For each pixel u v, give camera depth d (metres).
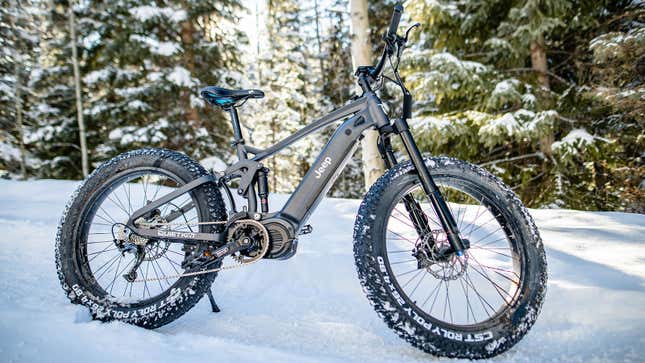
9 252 2.45
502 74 6.35
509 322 1.41
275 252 1.57
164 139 9.31
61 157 11.44
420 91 6.27
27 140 11.41
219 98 1.71
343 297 1.95
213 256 1.56
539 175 6.23
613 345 1.42
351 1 6.12
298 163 15.50
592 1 5.76
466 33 6.70
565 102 6.15
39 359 1.11
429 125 6.06
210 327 1.61
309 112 18.83
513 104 6.36
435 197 1.48
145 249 1.68
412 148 1.55
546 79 6.29
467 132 6.14
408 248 2.48
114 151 10.16
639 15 5.76
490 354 1.37
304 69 19.73
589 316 1.62
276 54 19.34
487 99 6.17
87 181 1.68
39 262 2.29
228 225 1.59
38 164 11.77
